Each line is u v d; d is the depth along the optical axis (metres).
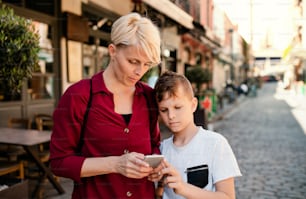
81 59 6.93
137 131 1.35
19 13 5.30
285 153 6.73
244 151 6.94
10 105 5.54
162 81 1.44
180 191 1.28
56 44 6.32
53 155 1.31
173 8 4.14
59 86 6.41
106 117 1.31
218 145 1.43
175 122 1.43
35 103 6.07
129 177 1.26
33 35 2.77
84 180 1.35
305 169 5.52
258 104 18.52
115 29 1.28
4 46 2.53
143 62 1.27
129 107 1.38
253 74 24.98
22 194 2.75
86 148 1.33
